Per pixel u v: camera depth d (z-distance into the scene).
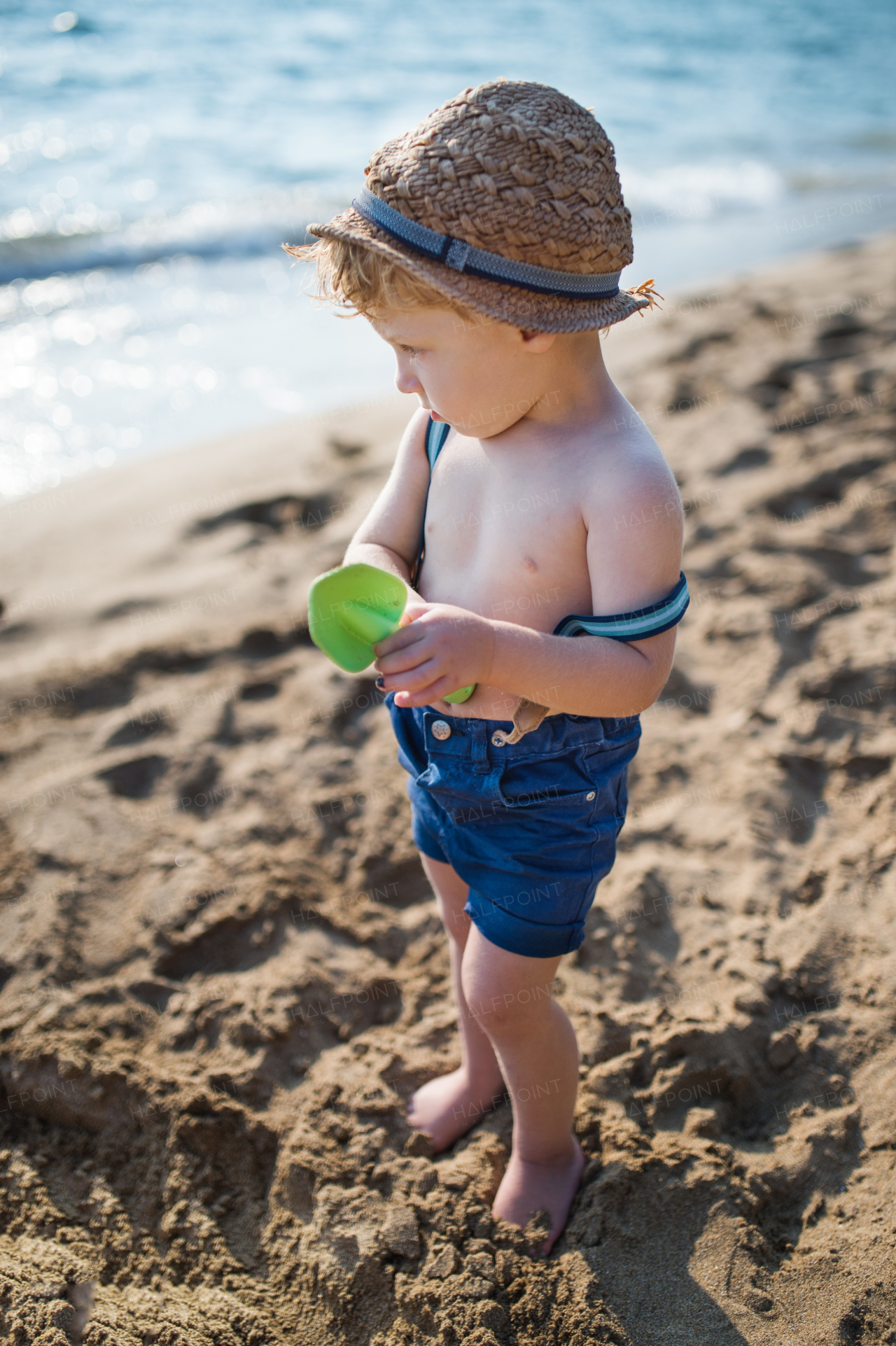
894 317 5.75
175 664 3.29
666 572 1.42
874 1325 1.58
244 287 8.12
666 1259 1.68
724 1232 1.71
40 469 5.23
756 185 11.70
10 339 6.98
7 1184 1.88
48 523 4.23
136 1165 1.92
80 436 5.58
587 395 1.47
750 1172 1.82
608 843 1.62
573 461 1.45
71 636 3.44
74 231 8.94
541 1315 1.62
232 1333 1.63
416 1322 1.63
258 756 2.92
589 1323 1.59
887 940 2.23
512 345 1.37
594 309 1.38
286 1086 2.05
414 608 1.38
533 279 1.31
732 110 15.47
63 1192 1.88
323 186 10.22
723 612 3.39
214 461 4.79
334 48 16.33
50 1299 1.62
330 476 4.52
